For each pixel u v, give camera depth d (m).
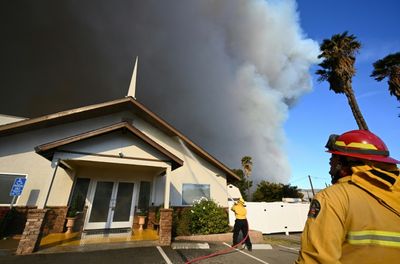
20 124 9.62
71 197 9.98
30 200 9.29
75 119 11.66
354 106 15.35
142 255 6.45
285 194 33.09
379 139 1.21
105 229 10.08
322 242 0.92
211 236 9.92
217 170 14.61
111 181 11.11
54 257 5.91
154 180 12.09
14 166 9.55
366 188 1.00
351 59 16.17
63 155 7.44
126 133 8.70
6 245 7.07
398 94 15.43
